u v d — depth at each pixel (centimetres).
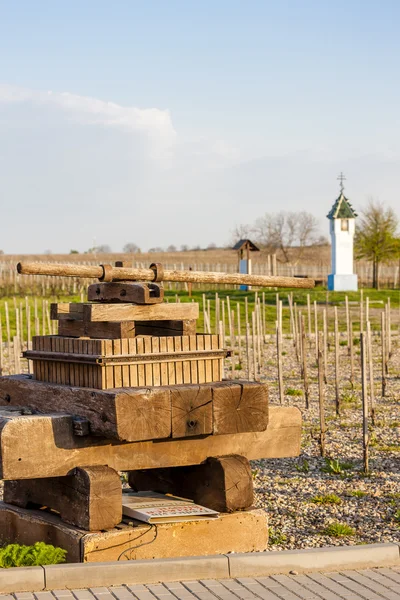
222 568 662
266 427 718
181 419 678
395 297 4381
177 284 5172
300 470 1160
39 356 759
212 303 4053
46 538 715
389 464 1201
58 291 4544
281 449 774
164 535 689
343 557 689
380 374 2270
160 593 616
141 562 647
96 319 703
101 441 694
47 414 698
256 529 729
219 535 712
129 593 615
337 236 4647
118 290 736
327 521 908
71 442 682
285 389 1994
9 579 618
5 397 802
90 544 659
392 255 5634
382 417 1619
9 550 659
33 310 3712
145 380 702
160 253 10431
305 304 4094
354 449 1306
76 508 690
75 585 630
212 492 733
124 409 652
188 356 718
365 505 977
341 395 1905
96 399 671
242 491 726
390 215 5594
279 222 8600
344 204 4669
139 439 661
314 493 1034
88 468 683
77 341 714
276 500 999
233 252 10638
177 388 682
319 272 7075
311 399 1856
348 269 4675
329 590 630
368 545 704
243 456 748
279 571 675
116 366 688
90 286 774
